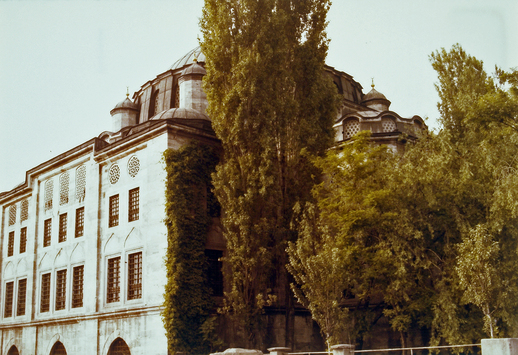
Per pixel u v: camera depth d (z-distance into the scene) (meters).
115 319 28.59
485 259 18.17
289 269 21.97
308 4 28.23
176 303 24.56
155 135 28.36
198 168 27.77
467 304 21.84
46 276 36.66
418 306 21.44
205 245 26.89
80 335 31.08
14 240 41.72
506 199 18.94
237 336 25.33
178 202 26.16
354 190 23.50
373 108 41.28
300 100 27.25
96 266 30.72
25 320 37.22
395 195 22.59
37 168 38.84
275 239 25.16
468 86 23.88
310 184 26.00
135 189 29.58
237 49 26.19
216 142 29.47
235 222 24.42
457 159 22.03
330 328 20.30
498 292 19.06
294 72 27.45
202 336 24.88
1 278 42.59
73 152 34.94
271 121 25.30
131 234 28.89
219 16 26.64
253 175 24.80
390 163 24.27
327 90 28.05
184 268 25.33
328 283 20.45
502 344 12.06
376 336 26.80
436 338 20.98
